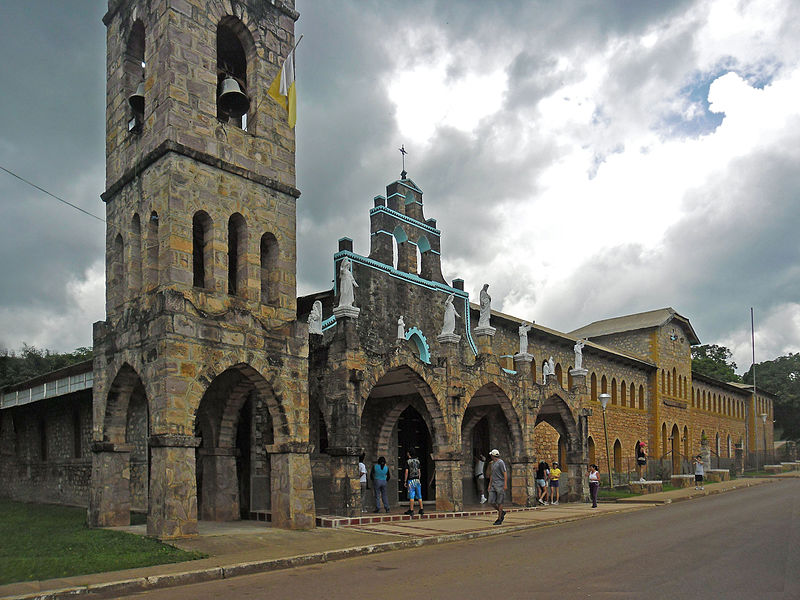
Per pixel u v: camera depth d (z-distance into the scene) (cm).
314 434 2486
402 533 1866
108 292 2106
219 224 1950
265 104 2161
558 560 1392
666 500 3212
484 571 1280
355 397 2180
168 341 1742
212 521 2188
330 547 1600
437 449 2545
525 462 2942
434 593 1075
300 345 2089
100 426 2041
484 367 2800
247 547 1591
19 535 1777
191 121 1934
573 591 1055
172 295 1777
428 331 2998
